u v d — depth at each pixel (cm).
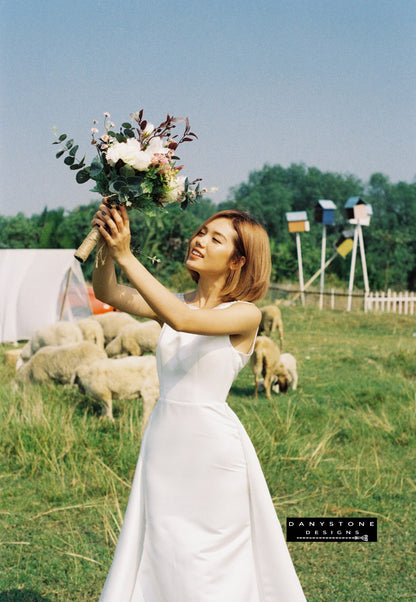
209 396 265
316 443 687
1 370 1056
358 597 386
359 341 1614
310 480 588
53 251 1465
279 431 700
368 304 2419
